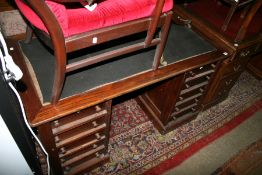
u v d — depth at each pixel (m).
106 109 1.17
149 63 1.28
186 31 1.57
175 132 1.73
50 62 1.18
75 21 0.86
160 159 1.56
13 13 2.10
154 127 1.73
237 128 1.85
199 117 1.87
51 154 1.14
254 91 2.16
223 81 1.73
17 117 0.83
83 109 1.08
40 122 0.95
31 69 1.13
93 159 1.40
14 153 0.94
